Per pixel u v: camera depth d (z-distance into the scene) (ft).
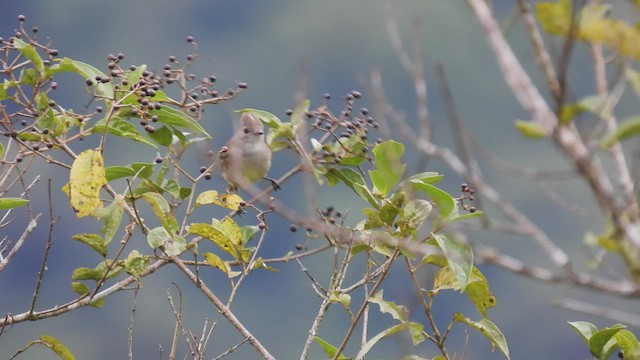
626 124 17.04
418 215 28.09
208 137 32.89
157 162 32.68
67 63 32.12
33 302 30.45
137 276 31.07
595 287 17.16
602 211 17.24
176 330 30.30
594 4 18.66
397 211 29.37
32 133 31.96
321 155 32.27
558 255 17.52
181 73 33.06
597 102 17.72
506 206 18.48
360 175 32.32
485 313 30.07
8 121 31.14
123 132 32.63
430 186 27.50
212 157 33.76
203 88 33.19
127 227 31.48
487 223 18.29
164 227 31.19
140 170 32.37
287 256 31.50
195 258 31.35
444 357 29.01
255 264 31.86
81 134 32.50
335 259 30.27
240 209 33.17
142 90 32.07
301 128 32.01
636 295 16.94
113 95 32.40
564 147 16.83
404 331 28.81
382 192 30.66
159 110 32.48
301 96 28.53
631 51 18.15
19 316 30.58
